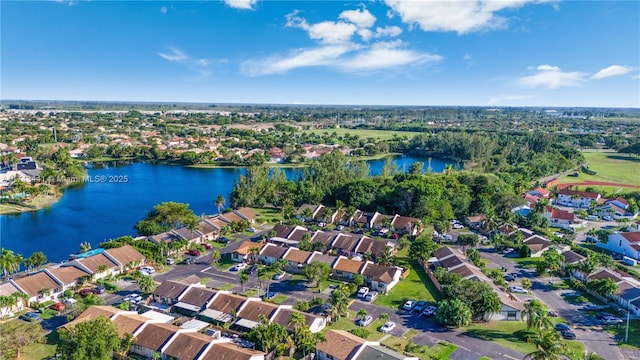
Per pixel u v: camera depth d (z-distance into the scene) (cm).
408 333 9275
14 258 11725
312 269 11425
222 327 9419
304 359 8269
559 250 14312
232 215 17800
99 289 11169
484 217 18112
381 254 13512
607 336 9194
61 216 19075
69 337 7800
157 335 8519
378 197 19862
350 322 9794
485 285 10281
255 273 12731
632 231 16038
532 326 8856
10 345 7919
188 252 14238
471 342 8912
